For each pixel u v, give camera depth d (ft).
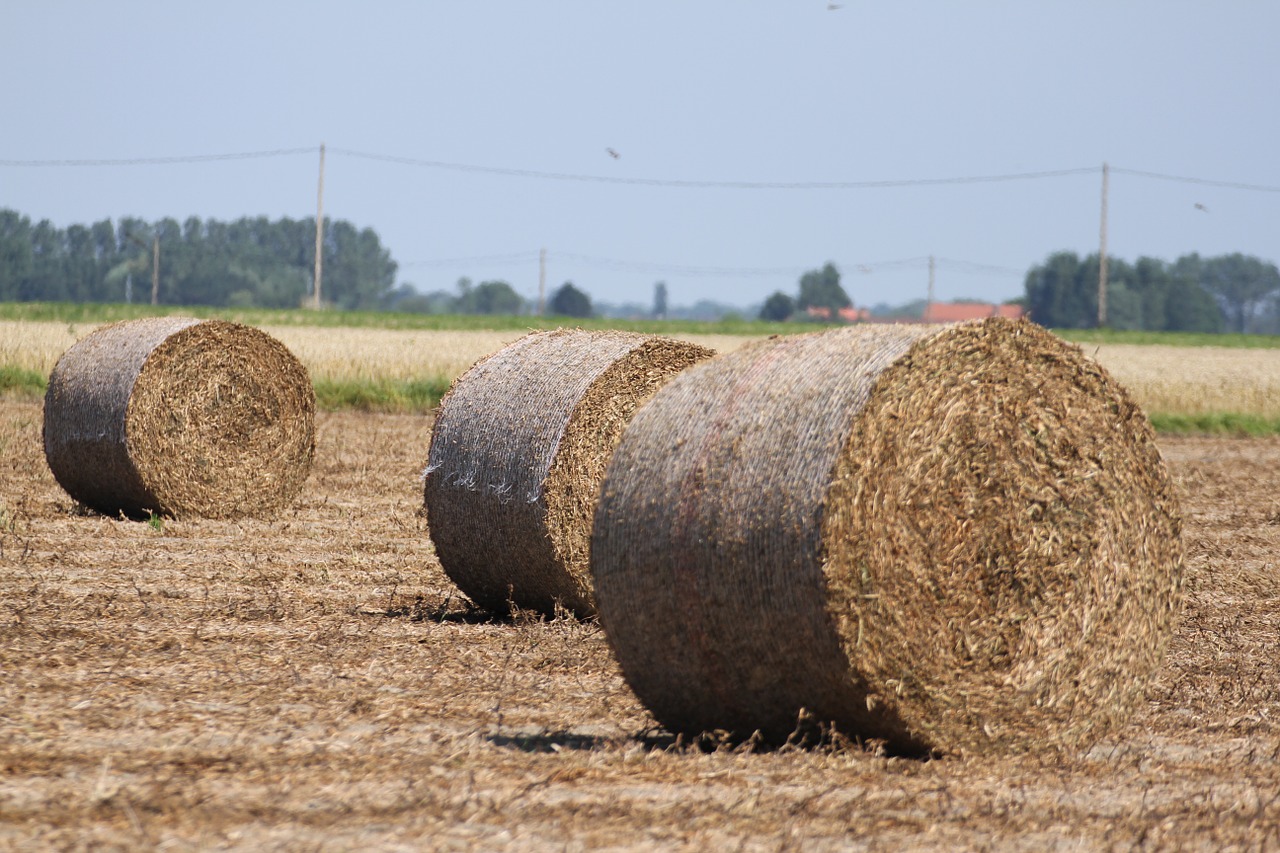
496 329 652.89
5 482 188.24
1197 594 131.13
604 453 113.39
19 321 518.78
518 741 76.59
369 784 66.08
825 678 73.26
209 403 166.61
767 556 72.95
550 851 57.88
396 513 172.65
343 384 317.63
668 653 78.28
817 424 73.67
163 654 93.97
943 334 75.66
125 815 60.23
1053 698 78.89
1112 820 64.49
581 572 112.16
